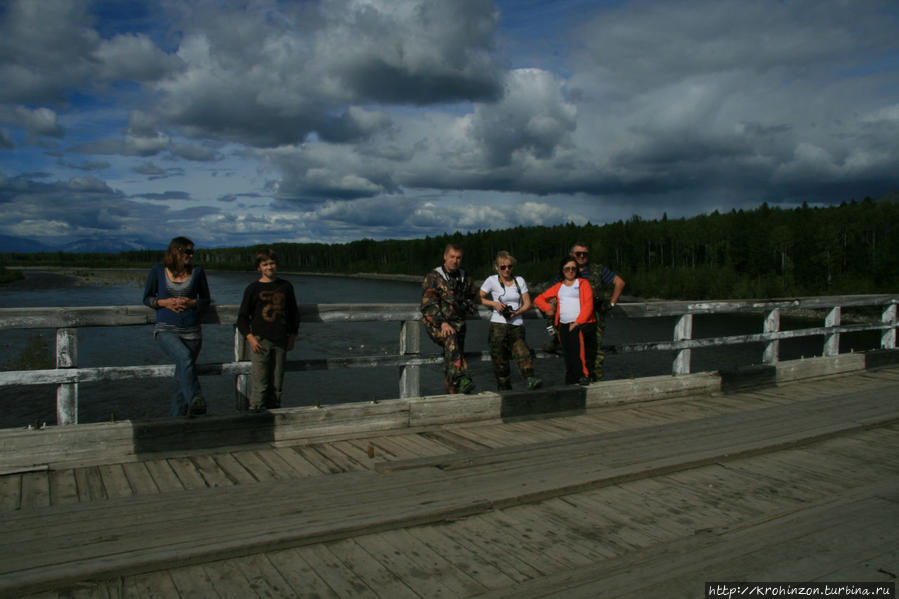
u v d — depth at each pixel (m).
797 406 5.84
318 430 4.52
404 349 5.32
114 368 4.09
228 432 4.21
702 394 6.68
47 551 2.52
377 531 2.95
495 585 2.47
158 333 4.18
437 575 2.55
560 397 5.63
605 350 6.34
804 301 7.75
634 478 3.83
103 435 3.85
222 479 3.68
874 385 7.45
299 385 15.59
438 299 5.15
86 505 3.07
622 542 2.93
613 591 2.43
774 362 7.54
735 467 4.17
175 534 2.73
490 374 16.95
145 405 13.05
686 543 2.91
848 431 5.02
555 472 3.80
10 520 2.87
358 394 14.62
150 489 3.47
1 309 3.76
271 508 3.10
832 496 3.61
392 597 2.36
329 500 3.24
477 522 3.14
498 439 4.78
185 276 4.23
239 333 4.60
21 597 2.23
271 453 4.23
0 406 12.70
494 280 5.49
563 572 2.59
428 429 4.99
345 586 2.43
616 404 6.00
